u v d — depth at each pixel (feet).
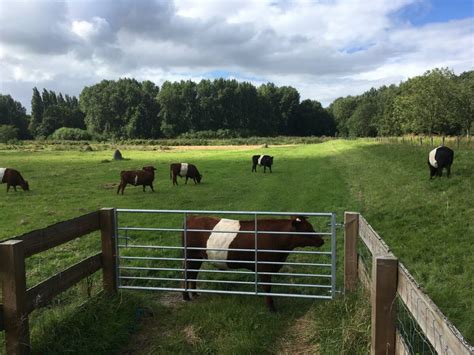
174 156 135.23
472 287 20.57
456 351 7.58
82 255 29.43
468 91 105.19
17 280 14.37
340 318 17.39
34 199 56.80
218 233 21.11
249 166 99.35
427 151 78.79
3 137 290.15
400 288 11.68
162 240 33.53
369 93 499.51
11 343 14.61
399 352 11.74
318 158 117.08
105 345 16.44
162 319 19.25
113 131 394.52
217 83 410.52
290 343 16.81
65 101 544.62
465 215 33.14
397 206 40.11
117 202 53.72
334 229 19.63
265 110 428.56
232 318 18.67
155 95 462.19
